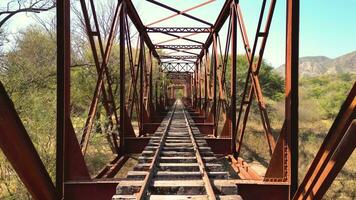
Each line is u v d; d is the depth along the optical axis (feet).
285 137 20.06
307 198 16.57
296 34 19.06
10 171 34.86
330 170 14.58
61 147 18.69
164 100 141.38
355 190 52.34
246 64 159.84
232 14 40.24
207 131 67.05
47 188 15.96
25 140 13.64
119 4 38.32
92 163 50.16
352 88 13.70
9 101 12.50
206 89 88.33
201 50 106.22
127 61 79.56
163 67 152.25
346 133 13.47
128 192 19.83
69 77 19.54
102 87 29.48
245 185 20.89
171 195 19.92
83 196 19.79
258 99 27.99
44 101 37.88
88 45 77.71
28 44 57.52
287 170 19.89
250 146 82.12
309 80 227.20
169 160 30.32
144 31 66.69
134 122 109.19
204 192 21.08
